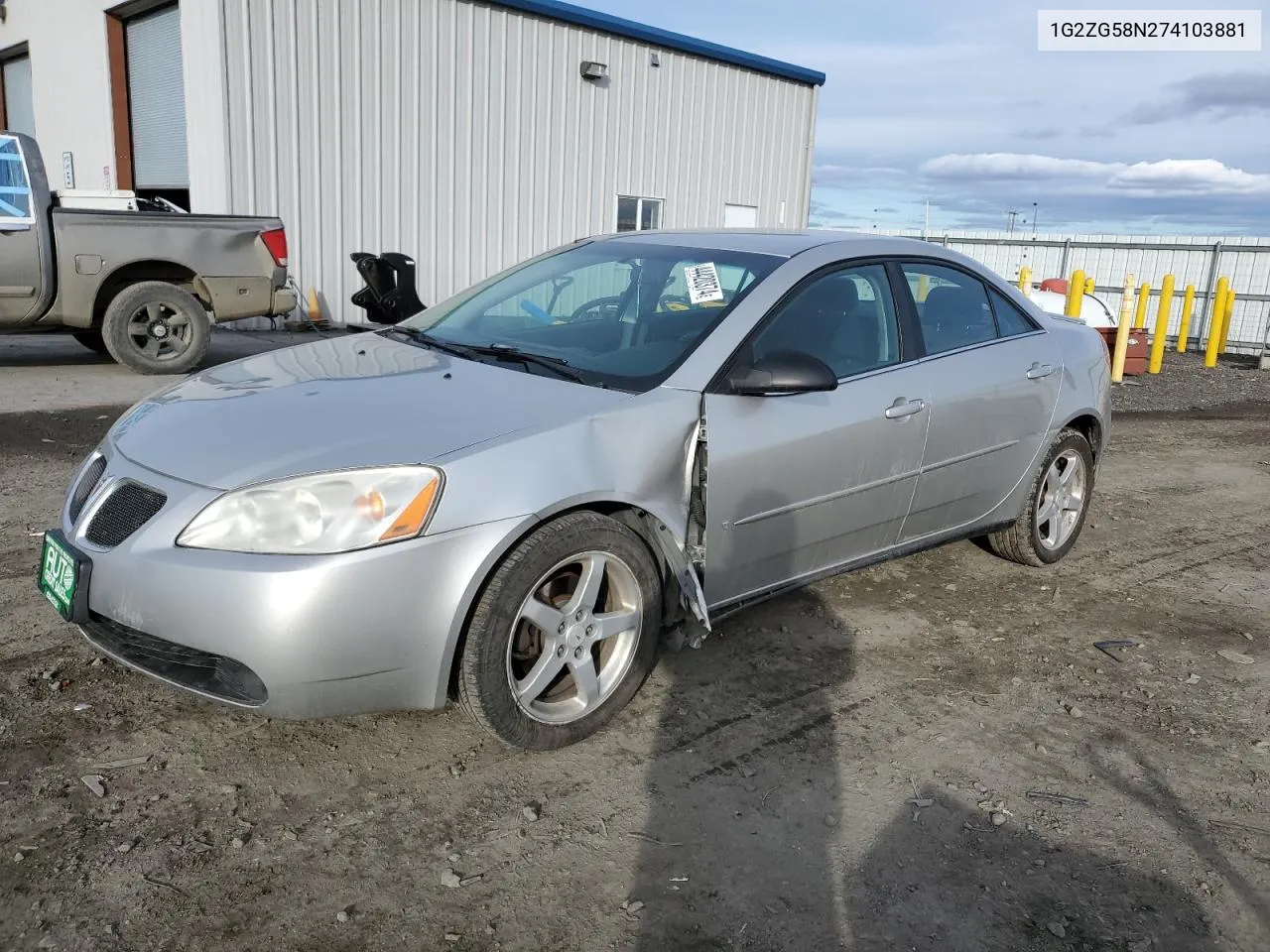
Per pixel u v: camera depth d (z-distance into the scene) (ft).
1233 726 11.59
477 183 47.55
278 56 40.09
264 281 30.58
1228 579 16.92
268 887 7.97
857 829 9.19
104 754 9.54
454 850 8.55
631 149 53.67
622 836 8.88
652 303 12.46
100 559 9.05
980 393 14.01
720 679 11.94
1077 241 66.59
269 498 8.64
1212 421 34.99
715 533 10.96
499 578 9.19
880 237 14.08
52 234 27.37
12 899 7.61
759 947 7.66
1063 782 10.18
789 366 10.84
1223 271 61.11
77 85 53.11
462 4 45.14
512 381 10.93
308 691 8.64
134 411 11.08
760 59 58.23
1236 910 8.38
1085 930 8.04
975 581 15.94
